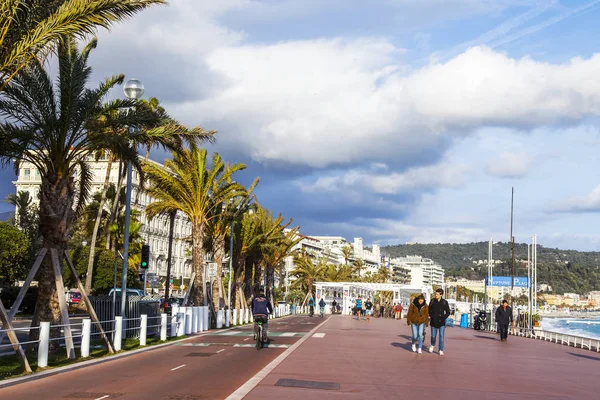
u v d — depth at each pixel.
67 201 16.77
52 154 16.67
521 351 23.72
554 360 20.39
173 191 33.72
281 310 58.97
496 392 12.05
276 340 24.20
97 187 88.31
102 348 18.47
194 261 33.47
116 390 11.12
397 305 61.75
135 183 89.75
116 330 17.80
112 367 14.72
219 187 34.56
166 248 106.12
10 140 16.36
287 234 61.31
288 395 10.69
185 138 19.30
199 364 15.44
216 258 40.97
